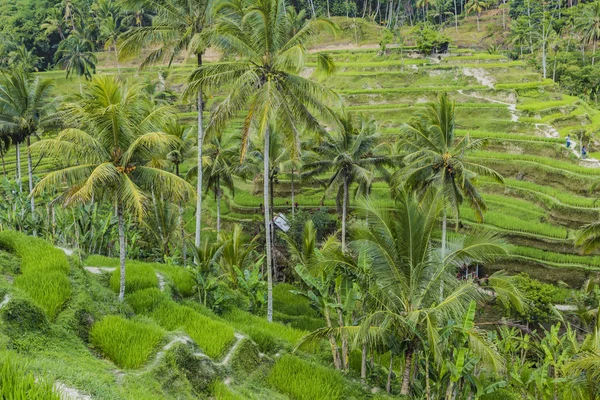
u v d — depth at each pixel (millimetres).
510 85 52344
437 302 12961
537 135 43250
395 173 24484
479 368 17141
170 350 10859
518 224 33312
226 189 45062
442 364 12516
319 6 88875
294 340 16453
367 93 53188
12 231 14922
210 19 20234
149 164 15008
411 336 13055
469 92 52188
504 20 87938
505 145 41312
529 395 16953
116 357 10266
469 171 22781
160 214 25969
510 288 14492
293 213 34875
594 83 63500
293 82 16516
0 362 5617
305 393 12047
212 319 15336
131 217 24750
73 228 21797
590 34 66875
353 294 14617
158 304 14461
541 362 21875
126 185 12586
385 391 14172
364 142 26391
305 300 25594
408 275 12961
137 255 25109
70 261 14023
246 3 17188
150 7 21078
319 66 17422
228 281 23766
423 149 22203
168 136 12508
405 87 57062
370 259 13469
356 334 12266
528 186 37344
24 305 9680
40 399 4805
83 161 13250
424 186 23047
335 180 27234
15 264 13000
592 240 22453
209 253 21719
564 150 38875
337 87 58875
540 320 26766
